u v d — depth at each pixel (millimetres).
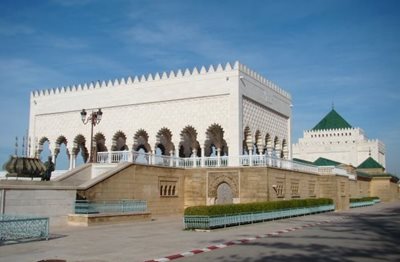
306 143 86062
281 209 28531
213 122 35938
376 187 74375
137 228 20438
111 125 40750
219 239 16469
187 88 37344
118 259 11688
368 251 13617
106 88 41344
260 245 14883
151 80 39125
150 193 28469
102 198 24062
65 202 21234
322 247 14453
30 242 14891
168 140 42031
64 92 43875
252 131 37438
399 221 27047
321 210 36656
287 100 45750
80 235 17125
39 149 45031
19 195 19234
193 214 19938
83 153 45875
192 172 32062
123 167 25984
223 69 36000
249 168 30188
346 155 83125
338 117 88000
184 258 11992
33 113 45906
